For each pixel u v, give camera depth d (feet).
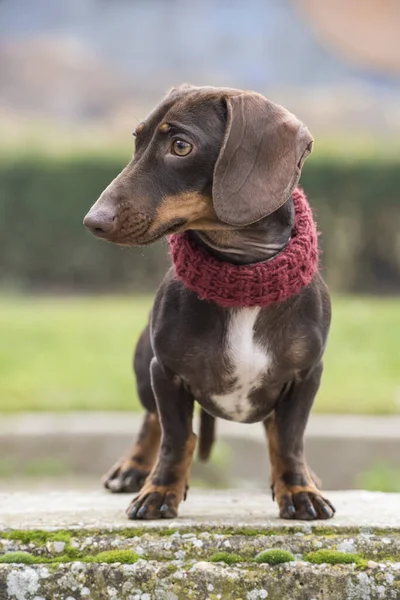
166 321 14.52
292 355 14.44
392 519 14.28
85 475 26.09
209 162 13.57
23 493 17.39
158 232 13.52
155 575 13.06
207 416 17.47
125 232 13.23
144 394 16.93
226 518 14.40
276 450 14.90
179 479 14.71
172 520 14.23
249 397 14.89
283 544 13.52
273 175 13.26
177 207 13.58
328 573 13.08
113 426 26.61
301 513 14.26
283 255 14.01
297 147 13.37
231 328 14.33
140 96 103.30
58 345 36.83
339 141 60.29
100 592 12.99
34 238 54.90
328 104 95.09
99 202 13.26
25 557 13.24
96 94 103.91
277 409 15.01
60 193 54.75
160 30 106.22
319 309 14.57
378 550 13.47
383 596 13.00
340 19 101.14
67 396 29.43
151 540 13.56
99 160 54.90
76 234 54.85
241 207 13.21
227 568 13.19
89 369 32.86
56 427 26.53
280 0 104.27
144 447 17.67
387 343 36.35
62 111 103.14
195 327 14.37
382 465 25.72
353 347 35.68
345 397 29.07
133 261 54.85
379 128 90.38
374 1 100.17
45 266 55.31
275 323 14.30
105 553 13.32
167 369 14.70
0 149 56.39
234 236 14.01
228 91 13.93
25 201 54.75
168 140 13.60
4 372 32.50
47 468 25.93
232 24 105.09
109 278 55.21
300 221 14.42
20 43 105.91
